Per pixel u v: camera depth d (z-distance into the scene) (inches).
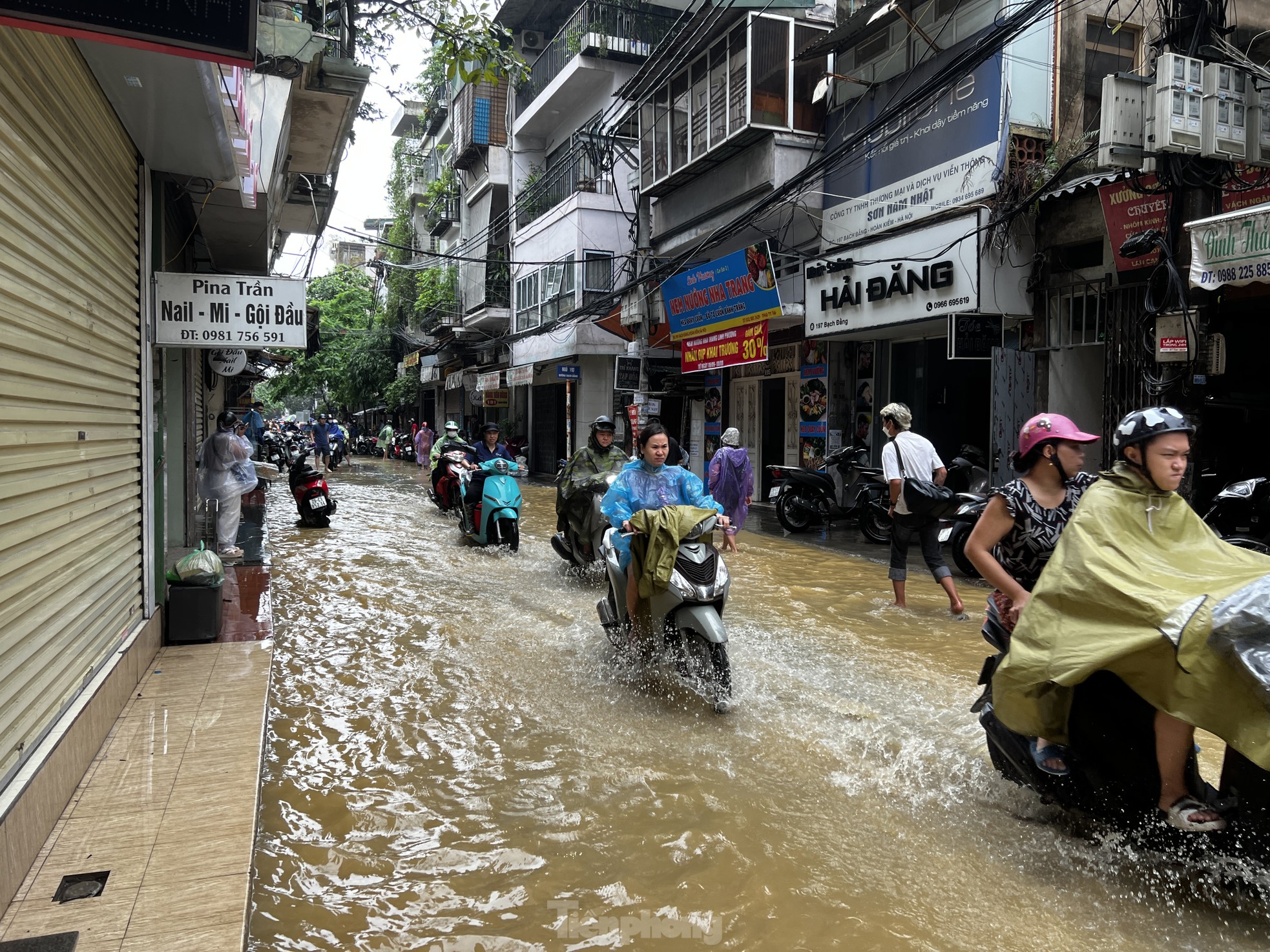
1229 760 107.8
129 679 180.4
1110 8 309.6
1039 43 407.5
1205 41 281.3
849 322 488.7
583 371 887.1
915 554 399.2
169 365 380.8
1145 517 111.2
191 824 124.5
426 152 1475.1
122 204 187.0
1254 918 104.0
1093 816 123.0
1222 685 96.0
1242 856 107.6
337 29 341.7
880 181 477.4
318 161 453.7
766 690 192.9
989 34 407.5
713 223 602.9
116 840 119.7
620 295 674.8
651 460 200.4
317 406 2448.3
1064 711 110.7
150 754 150.3
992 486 414.9
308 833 126.5
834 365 552.1
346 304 1694.1
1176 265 290.4
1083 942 99.3
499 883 113.1
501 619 259.4
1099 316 379.6
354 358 1576.0
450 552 394.0
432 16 228.8
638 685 196.7
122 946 95.6
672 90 625.6
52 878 110.0
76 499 146.3
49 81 136.4
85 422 154.3
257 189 305.9
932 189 439.8
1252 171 315.3
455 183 1262.3
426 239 1457.9
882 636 242.7
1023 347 414.6
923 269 431.5
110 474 172.1
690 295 607.5
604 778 145.4
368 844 123.4
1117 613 104.7
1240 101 282.0
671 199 662.5
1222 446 383.9
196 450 416.8
